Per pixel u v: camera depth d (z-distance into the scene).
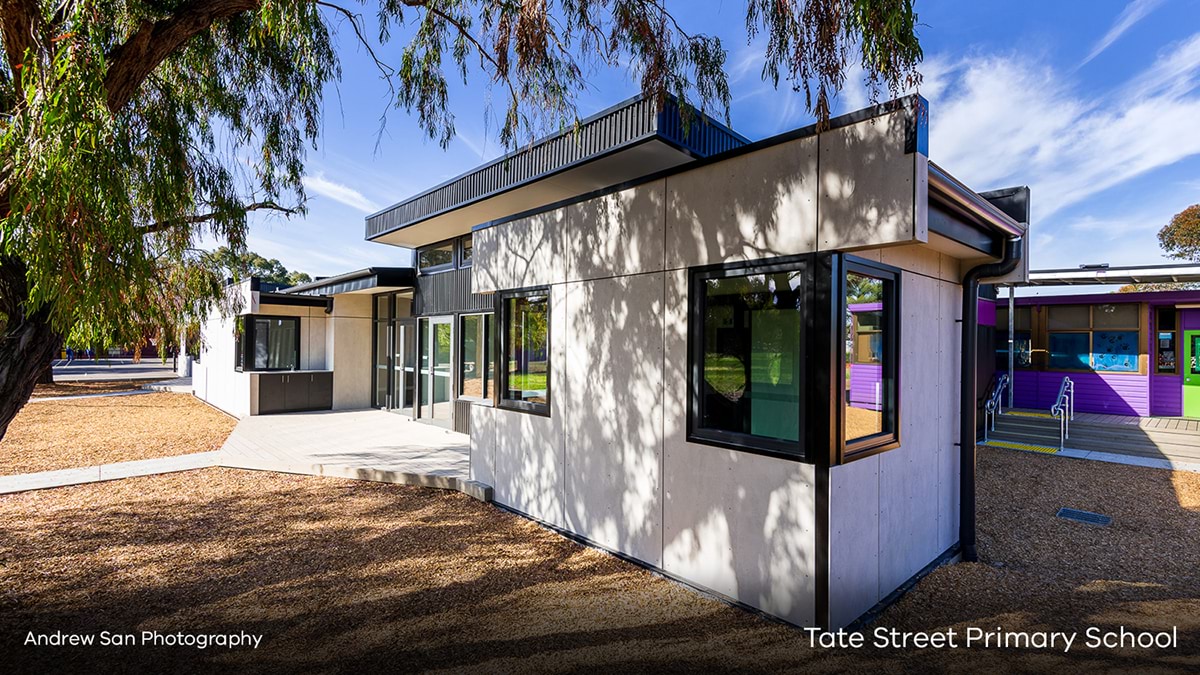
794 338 3.26
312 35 4.24
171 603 3.45
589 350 4.55
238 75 4.77
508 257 5.53
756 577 3.33
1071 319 13.11
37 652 2.86
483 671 2.69
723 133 5.85
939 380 4.28
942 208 3.51
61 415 11.72
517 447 5.37
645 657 2.83
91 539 4.57
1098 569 4.13
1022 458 8.09
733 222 3.53
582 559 4.21
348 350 13.32
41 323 3.28
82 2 2.49
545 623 3.21
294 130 5.06
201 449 8.27
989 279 4.60
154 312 3.88
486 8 4.04
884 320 3.65
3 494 5.85
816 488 3.04
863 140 2.92
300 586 3.71
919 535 3.98
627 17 3.86
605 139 5.62
